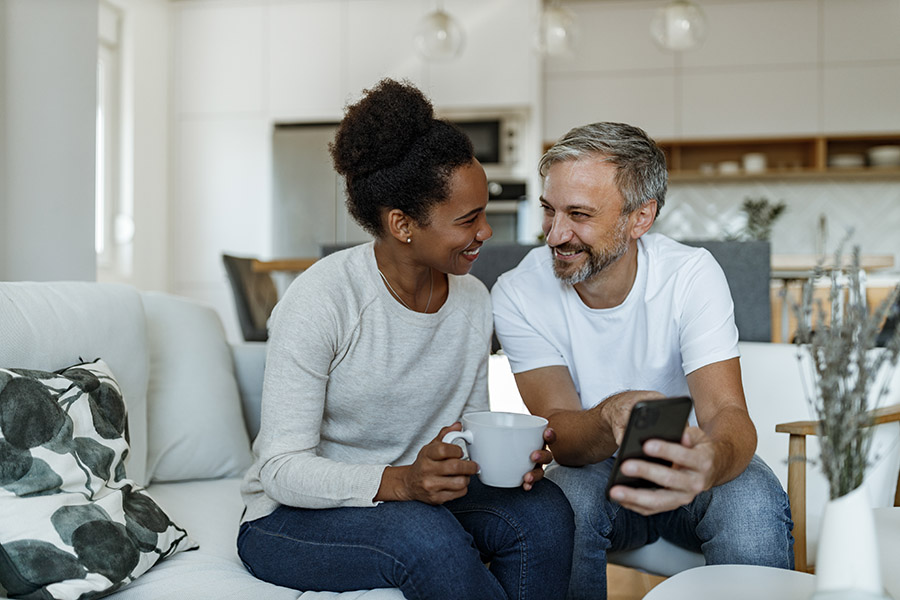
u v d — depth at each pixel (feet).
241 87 17.33
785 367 5.98
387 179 3.88
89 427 4.14
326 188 16.84
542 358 4.94
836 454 2.78
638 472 3.12
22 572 3.36
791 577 3.50
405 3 16.88
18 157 6.89
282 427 3.91
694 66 17.56
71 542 3.55
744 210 18.12
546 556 3.94
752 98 17.38
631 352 4.81
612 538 4.74
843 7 17.08
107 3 15.57
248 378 6.51
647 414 2.99
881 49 16.98
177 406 5.68
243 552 4.11
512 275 5.12
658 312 4.70
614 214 4.34
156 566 4.03
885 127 17.01
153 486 5.46
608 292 4.71
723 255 7.48
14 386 3.84
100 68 15.46
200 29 17.42
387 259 4.21
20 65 6.91
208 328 6.29
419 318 4.21
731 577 3.50
